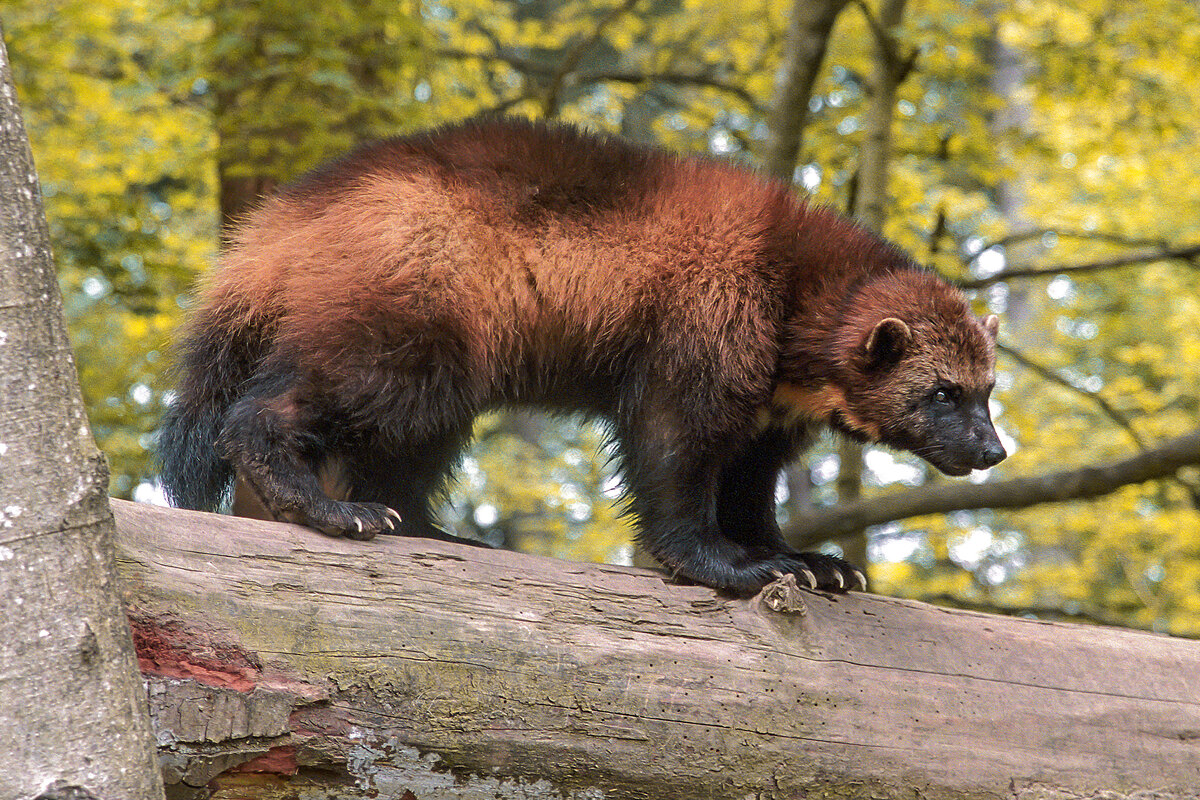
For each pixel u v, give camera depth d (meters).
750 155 20.64
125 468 17.42
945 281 9.10
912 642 7.29
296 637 6.05
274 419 7.50
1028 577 23.47
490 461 25.98
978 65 18.30
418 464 9.42
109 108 17.20
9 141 4.48
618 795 6.55
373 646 6.16
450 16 21.89
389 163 8.24
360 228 7.86
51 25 14.91
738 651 6.85
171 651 5.82
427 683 6.20
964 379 8.64
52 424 4.41
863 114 19.72
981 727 7.06
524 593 6.67
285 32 13.49
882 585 22.94
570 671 6.46
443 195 8.08
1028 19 17.95
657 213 8.45
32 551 4.29
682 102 20.91
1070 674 7.40
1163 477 14.95
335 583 6.29
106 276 16.30
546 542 31.22
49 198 17.53
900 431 8.69
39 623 4.25
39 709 4.21
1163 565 25.97
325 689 6.03
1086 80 17.75
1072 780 7.09
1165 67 17.67
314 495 7.30
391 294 7.70
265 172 13.49
